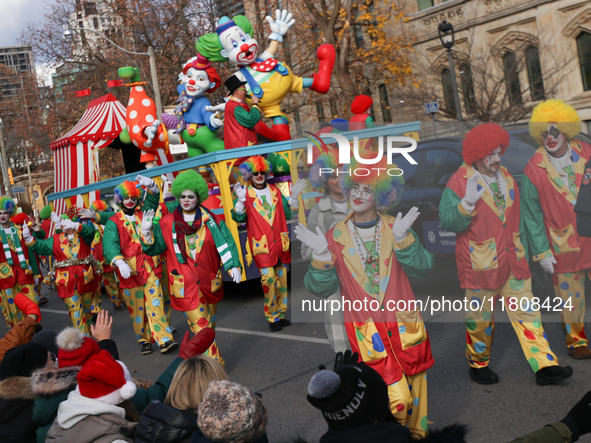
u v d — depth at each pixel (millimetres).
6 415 3393
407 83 24828
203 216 6156
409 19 25094
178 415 2764
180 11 29000
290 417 4961
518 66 21656
